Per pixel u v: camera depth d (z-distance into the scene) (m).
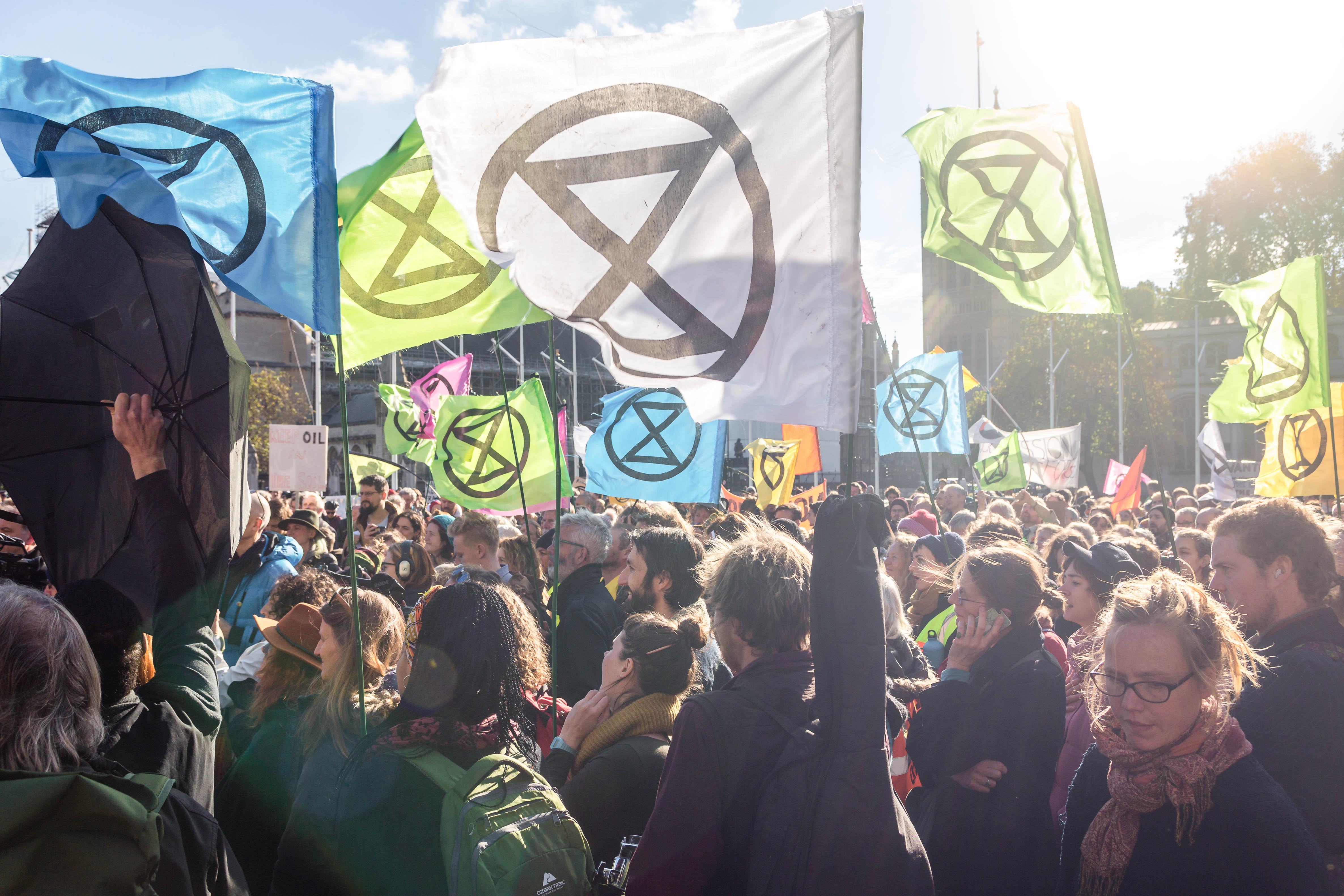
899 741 3.08
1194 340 62.75
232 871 1.83
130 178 2.51
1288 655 2.45
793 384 2.49
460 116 2.63
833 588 1.94
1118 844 2.00
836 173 2.50
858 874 1.81
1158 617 1.94
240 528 2.56
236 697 3.59
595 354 44.12
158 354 2.63
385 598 2.91
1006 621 2.92
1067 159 3.95
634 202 2.59
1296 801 2.29
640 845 1.96
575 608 4.48
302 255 2.83
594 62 2.62
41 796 1.38
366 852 1.95
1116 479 18.66
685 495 7.33
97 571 2.69
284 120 2.85
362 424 37.75
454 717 2.06
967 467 52.62
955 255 4.08
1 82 2.70
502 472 7.11
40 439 2.69
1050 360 47.97
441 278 3.99
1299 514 2.66
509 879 1.79
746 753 1.94
